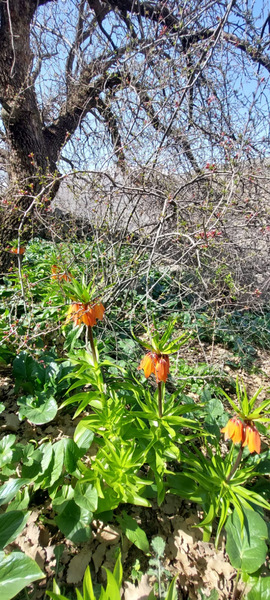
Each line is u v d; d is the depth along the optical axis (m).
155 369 1.99
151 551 2.10
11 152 5.39
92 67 5.75
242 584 1.95
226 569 2.04
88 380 2.46
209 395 3.16
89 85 5.72
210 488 2.15
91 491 2.01
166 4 5.02
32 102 5.23
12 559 1.52
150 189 3.79
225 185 3.57
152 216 4.54
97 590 1.84
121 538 2.12
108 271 4.01
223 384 3.89
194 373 3.67
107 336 3.85
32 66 5.43
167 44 4.55
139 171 3.89
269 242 4.13
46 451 2.22
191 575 2.00
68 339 3.72
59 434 2.88
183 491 2.17
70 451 2.17
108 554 2.04
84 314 2.28
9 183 5.56
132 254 4.47
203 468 2.32
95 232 4.17
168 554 2.10
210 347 4.55
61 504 2.03
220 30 3.57
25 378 3.21
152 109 4.45
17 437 2.81
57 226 4.28
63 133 6.22
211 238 3.20
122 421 2.27
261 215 3.34
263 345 4.94
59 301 4.06
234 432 1.75
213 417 2.86
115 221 4.13
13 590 1.42
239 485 2.18
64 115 6.28
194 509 2.38
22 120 5.07
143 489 2.18
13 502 2.08
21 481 1.90
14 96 4.97
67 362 3.20
